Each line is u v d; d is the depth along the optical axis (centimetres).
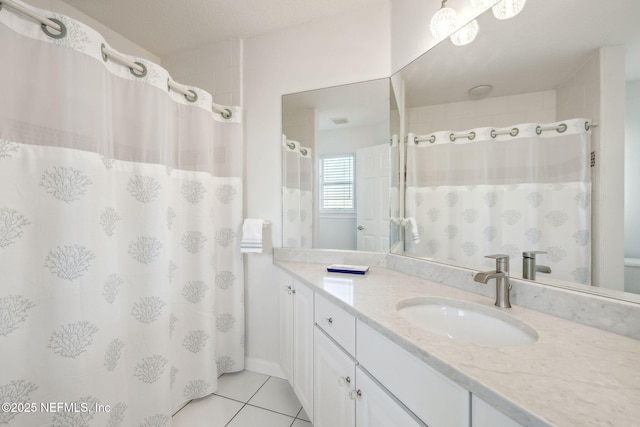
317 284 126
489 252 113
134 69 129
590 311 80
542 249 97
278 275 189
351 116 173
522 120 102
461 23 122
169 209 145
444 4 128
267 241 192
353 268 150
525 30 100
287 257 186
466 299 104
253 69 193
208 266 165
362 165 171
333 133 177
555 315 87
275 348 191
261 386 178
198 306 163
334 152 177
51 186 99
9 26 92
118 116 126
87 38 107
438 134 134
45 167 98
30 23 96
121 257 128
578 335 74
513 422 49
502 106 108
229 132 181
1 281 91
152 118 133
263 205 193
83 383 104
